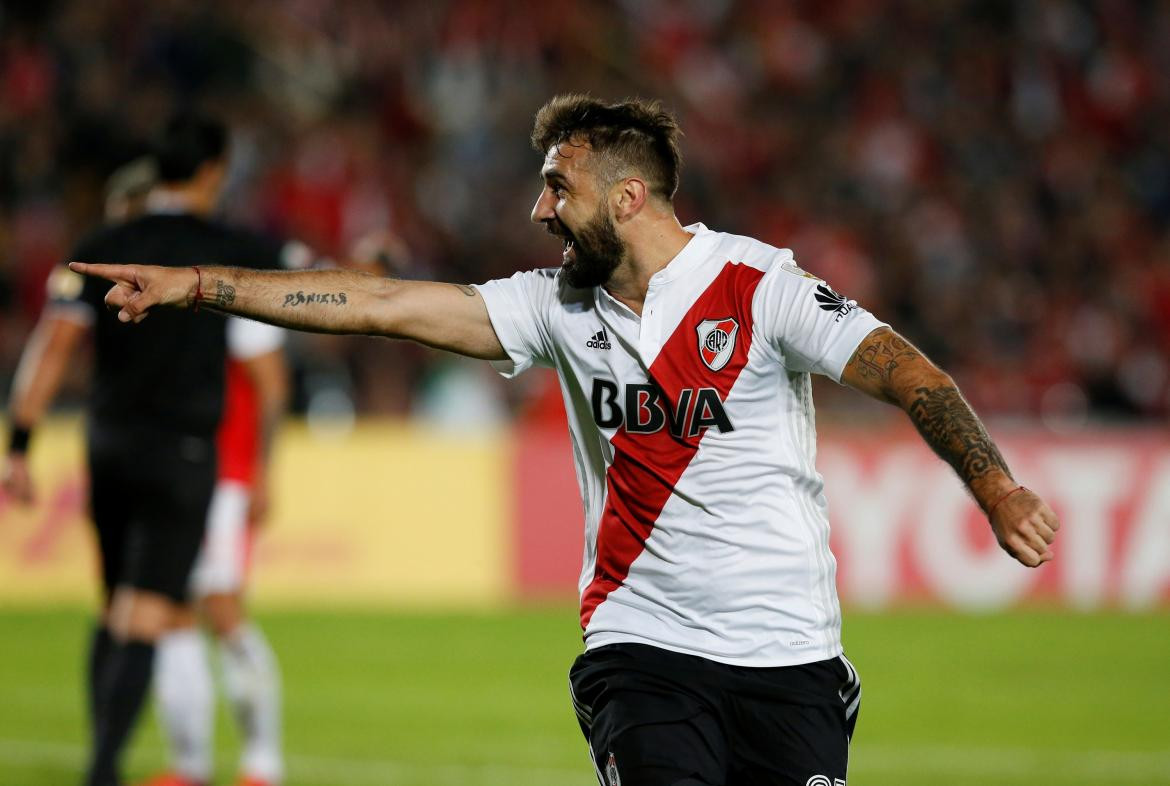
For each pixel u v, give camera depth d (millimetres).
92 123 58125
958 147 66938
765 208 62344
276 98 64625
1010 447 42656
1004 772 23156
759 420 11695
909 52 70438
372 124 64062
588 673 12203
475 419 49531
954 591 42219
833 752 11820
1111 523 42500
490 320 12414
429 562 42344
